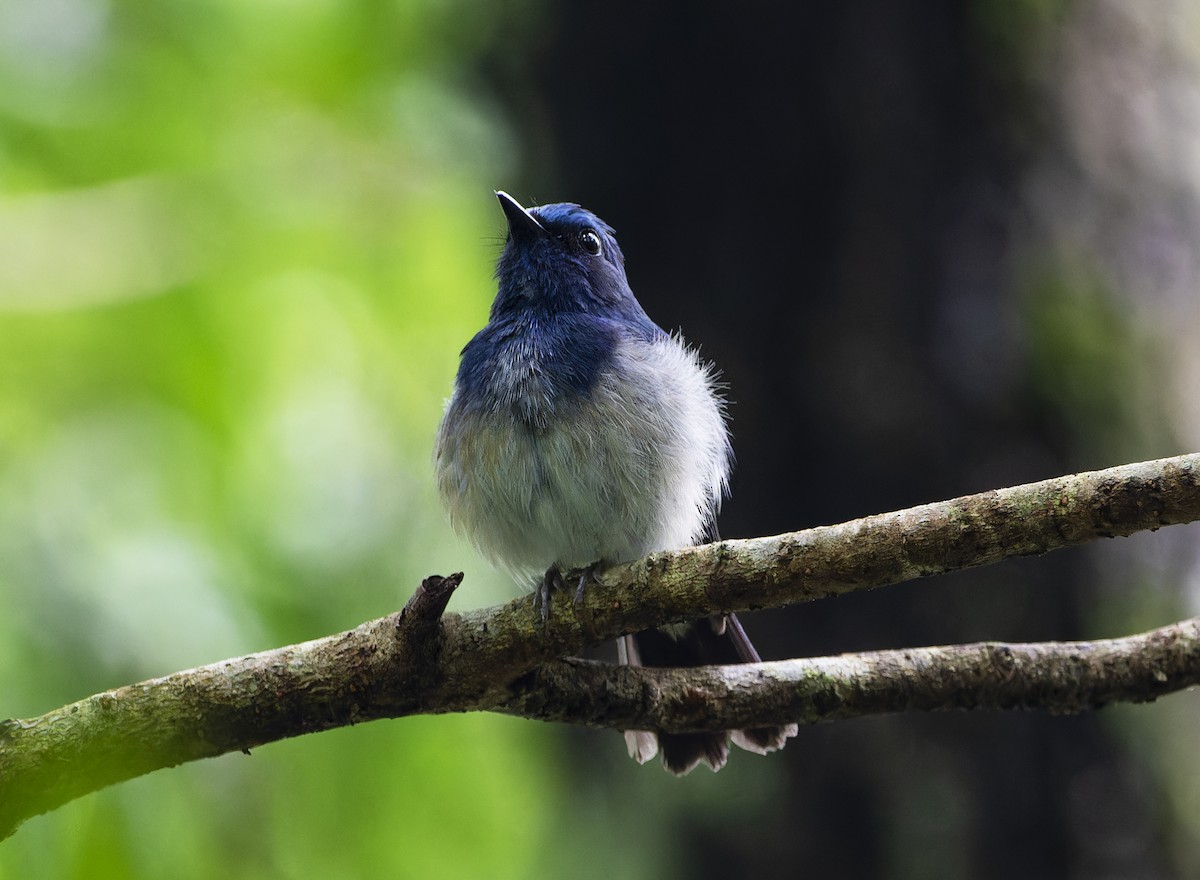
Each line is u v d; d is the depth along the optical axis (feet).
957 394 34.19
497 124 43.52
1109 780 32.24
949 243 34.55
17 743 22.54
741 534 35.32
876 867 32.81
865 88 35.01
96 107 45.11
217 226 45.52
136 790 33.27
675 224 37.01
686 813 34.37
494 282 42.68
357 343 45.85
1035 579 33.01
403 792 39.40
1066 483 21.25
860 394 34.47
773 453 35.29
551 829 37.50
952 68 34.96
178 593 35.63
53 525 36.01
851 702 25.38
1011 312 34.30
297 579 40.65
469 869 39.34
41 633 33.30
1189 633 25.00
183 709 23.00
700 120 36.63
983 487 33.91
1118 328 34.37
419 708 24.06
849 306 34.76
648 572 23.41
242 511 40.63
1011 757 32.37
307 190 46.68
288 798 37.68
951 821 32.35
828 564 22.40
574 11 38.42
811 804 33.30
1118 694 25.16
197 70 46.68
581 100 38.45
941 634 33.27
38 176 44.62
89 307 42.32
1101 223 34.86
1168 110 35.76
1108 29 35.55
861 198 34.91
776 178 35.78
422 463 44.91
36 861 31.91
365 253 46.98
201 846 34.55
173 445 40.73
